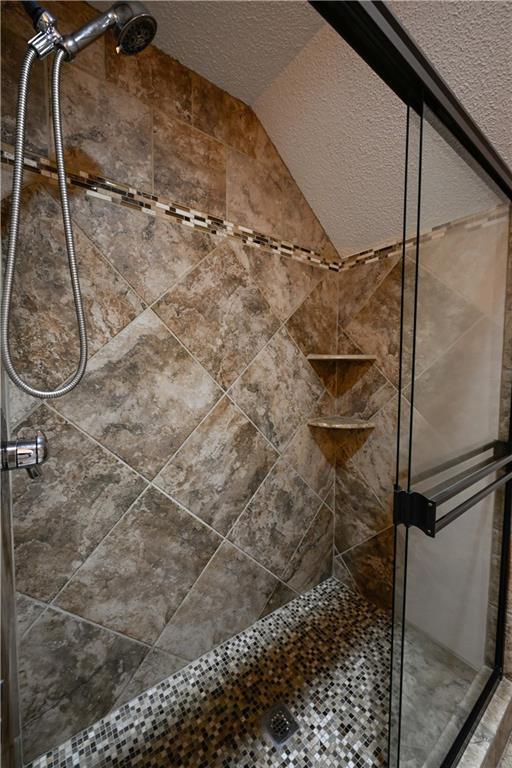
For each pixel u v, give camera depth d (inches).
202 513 39.3
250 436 43.4
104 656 33.0
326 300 52.4
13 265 21.8
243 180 40.7
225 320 39.9
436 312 27.1
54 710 30.3
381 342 48.6
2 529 19.3
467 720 33.0
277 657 41.3
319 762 30.5
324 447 53.9
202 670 39.1
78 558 31.0
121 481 33.1
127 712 34.1
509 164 33.4
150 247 33.8
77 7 28.5
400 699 24.8
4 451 19.1
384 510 49.4
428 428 27.0
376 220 45.1
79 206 29.5
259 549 45.7
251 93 38.3
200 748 31.4
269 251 44.1
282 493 47.9
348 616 48.4
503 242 35.5
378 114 34.1
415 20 26.3
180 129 35.0
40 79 27.2
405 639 25.4
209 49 32.6
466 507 28.6
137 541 34.5
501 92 28.5
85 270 30.1
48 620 29.6
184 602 38.5
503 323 37.2
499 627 38.4
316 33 30.4
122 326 32.5
